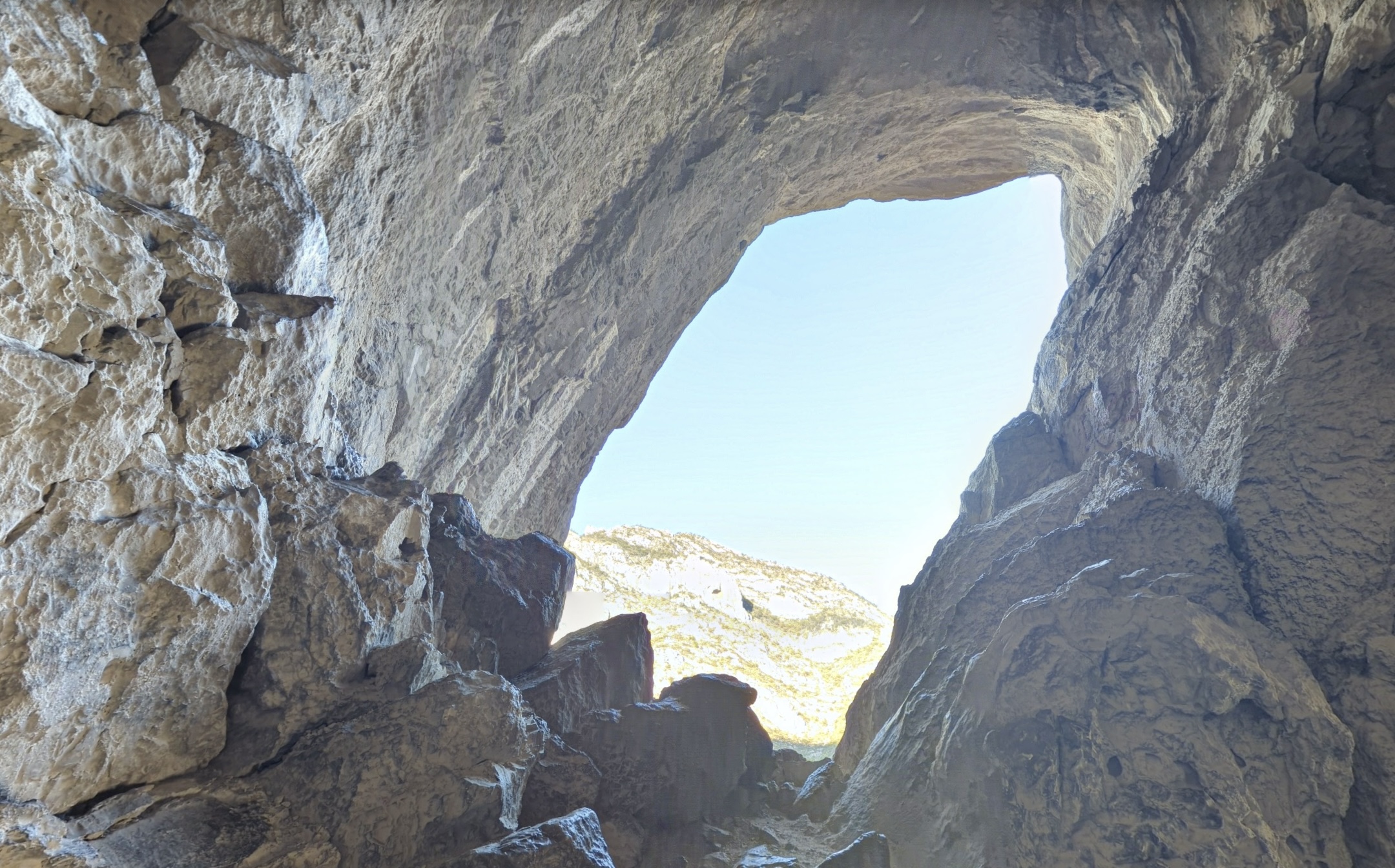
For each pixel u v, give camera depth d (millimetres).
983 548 8469
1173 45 8625
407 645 5211
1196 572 6512
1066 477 9219
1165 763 5578
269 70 4793
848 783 7230
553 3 6543
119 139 4059
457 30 5941
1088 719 5840
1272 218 7367
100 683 3820
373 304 6895
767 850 6117
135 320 3834
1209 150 8281
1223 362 7398
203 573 4207
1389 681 5676
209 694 4406
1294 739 5551
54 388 3324
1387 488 6145
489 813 4707
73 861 3352
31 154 3344
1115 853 5434
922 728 6855
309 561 4953
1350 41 7141
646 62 7898
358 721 4809
